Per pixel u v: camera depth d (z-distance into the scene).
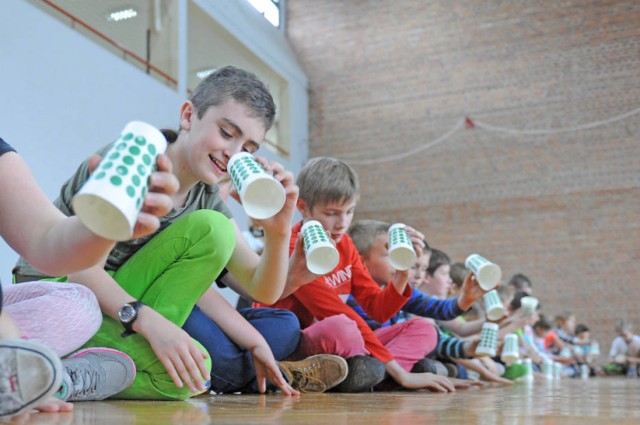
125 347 1.04
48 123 3.97
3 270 3.54
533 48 6.96
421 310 2.25
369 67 7.57
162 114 5.19
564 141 6.75
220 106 1.16
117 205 0.52
